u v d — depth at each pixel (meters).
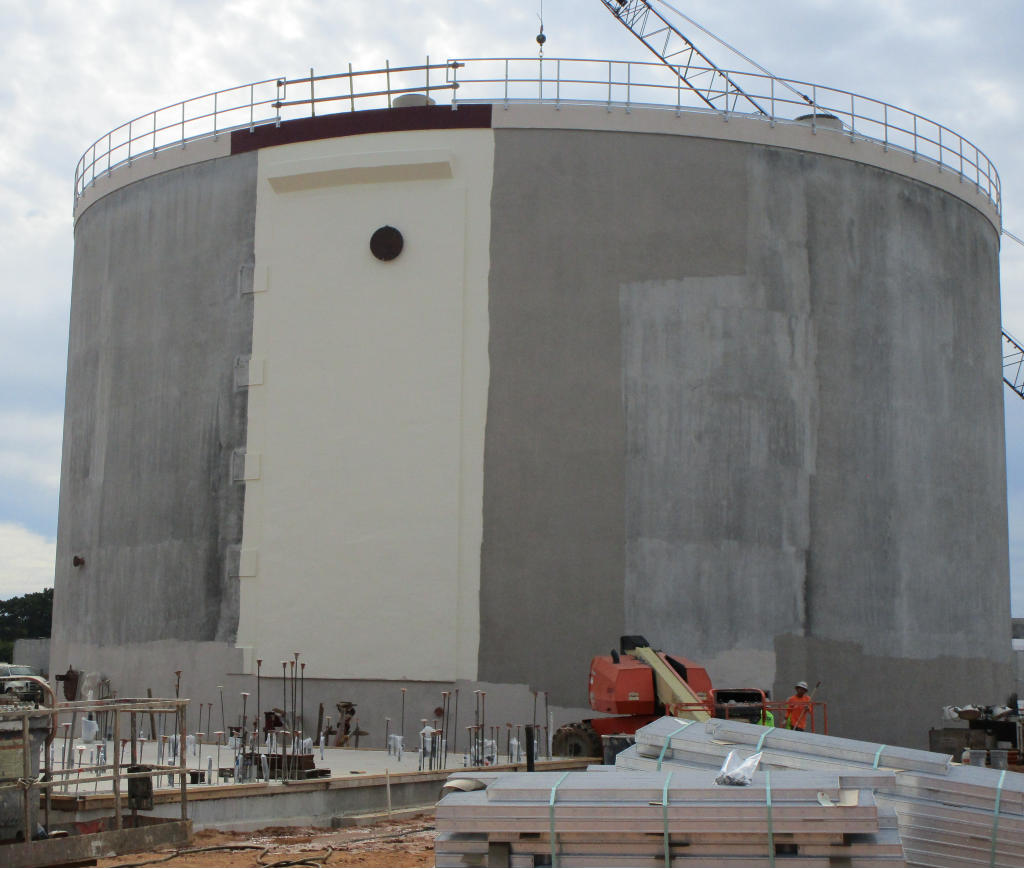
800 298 29.73
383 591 28.11
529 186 29.12
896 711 29.41
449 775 20.75
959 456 32.59
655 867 10.92
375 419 28.88
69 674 32.88
